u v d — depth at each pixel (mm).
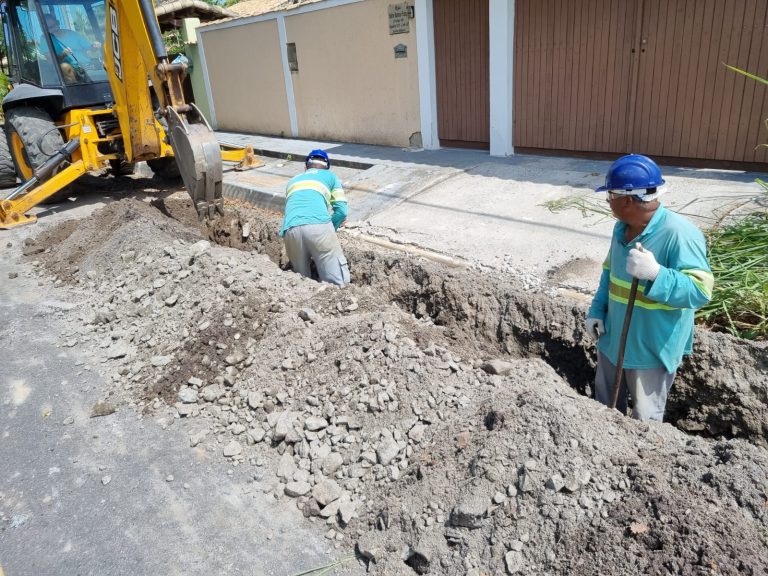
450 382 3693
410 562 2914
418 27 9227
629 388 3449
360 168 9422
